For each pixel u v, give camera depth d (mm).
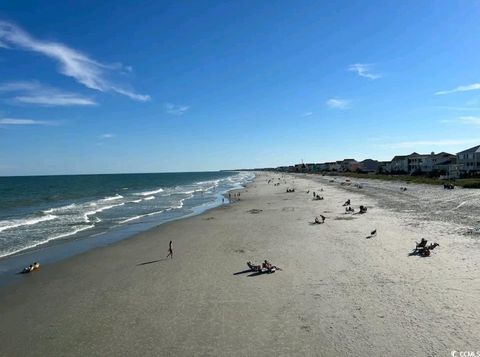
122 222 41312
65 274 21016
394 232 28297
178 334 13023
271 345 12062
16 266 23094
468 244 23266
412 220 33250
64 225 39375
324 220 35594
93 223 40719
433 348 11453
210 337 12727
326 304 15055
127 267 22016
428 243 24156
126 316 14734
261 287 17375
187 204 60656
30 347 12586
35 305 16391
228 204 56719
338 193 67250
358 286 16875
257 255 23422
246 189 92312
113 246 28141
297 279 18281
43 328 14000
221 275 19500
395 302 14906
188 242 28500
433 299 14992
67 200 72938
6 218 46031
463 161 92625
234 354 11602
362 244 24844
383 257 21375
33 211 53469
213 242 28078
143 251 26078
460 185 64062
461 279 17062
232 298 16156
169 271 20719
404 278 17609
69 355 11938
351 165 174500
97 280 19656
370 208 43594
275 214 42250
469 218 32438
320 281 17812
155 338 12805
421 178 89438
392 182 86625
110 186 129375
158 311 15078
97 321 14398
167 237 30938
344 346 11812
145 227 37219
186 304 15695
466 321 13016
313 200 56375
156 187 121000
